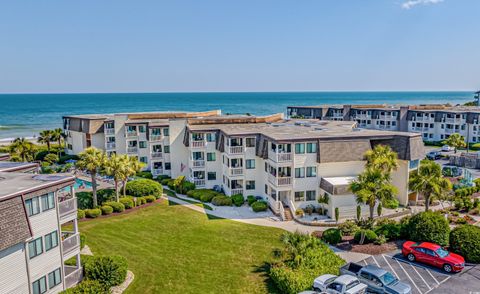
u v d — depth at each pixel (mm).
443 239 32812
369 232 34688
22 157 68438
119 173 43781
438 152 80875
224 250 33281
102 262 26828
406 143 44188
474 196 49750
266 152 45656
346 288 24422
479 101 156875
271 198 45281
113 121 68438
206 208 45875
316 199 44250
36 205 22922
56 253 24375
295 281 25469
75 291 24047
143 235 36594
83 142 73562
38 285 23172
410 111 107250
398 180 46031
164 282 27750
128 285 27312
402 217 40938
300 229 38469
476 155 71125
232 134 47344
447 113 100000
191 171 54156
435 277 28359
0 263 20453
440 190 37969
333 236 34656
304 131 49531
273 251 31969
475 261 30609
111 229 38000
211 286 27188
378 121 111938
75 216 26359
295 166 43031
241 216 42906
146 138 65125
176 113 72062
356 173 44812
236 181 49094
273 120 67250
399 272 29250
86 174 61844
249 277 28453
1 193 21078
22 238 20812
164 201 48281
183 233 37219
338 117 119125
